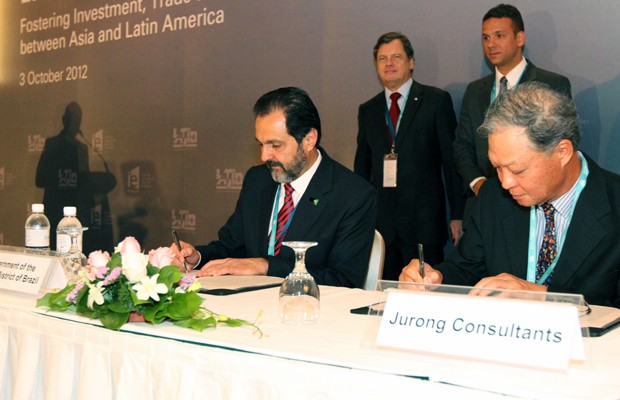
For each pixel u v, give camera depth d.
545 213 2.09
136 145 5.61
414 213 4.03
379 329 1.34
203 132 5.23
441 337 1.28
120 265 1.57
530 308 1.24
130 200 5.64
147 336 1.47
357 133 4.47
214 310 1.75
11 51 6.43
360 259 2.58
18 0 6.38
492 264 2.17
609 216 1.98
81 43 5.96
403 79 4.09
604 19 3.59
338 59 4.55
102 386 1.51
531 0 3.80
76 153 6.00
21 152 6.37
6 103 6.48
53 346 1.62
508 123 1.83
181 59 5.34
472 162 3.67
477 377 1.14
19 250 2.02
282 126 2.56
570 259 1.99
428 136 4.02
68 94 6.05
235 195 5.07
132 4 5.64
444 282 2.21
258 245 2.72
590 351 1.23
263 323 1.60
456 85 4.07
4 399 1.75
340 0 4.53
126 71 5.67
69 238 2.72
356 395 1.17
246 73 5.00
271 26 4.87
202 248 2.78
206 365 1.35
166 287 1.53
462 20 4.04
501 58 3.63
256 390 1.28
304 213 2.63
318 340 1.42
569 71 3.70
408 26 4.23
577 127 1.88
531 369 1.19
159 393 1.41
